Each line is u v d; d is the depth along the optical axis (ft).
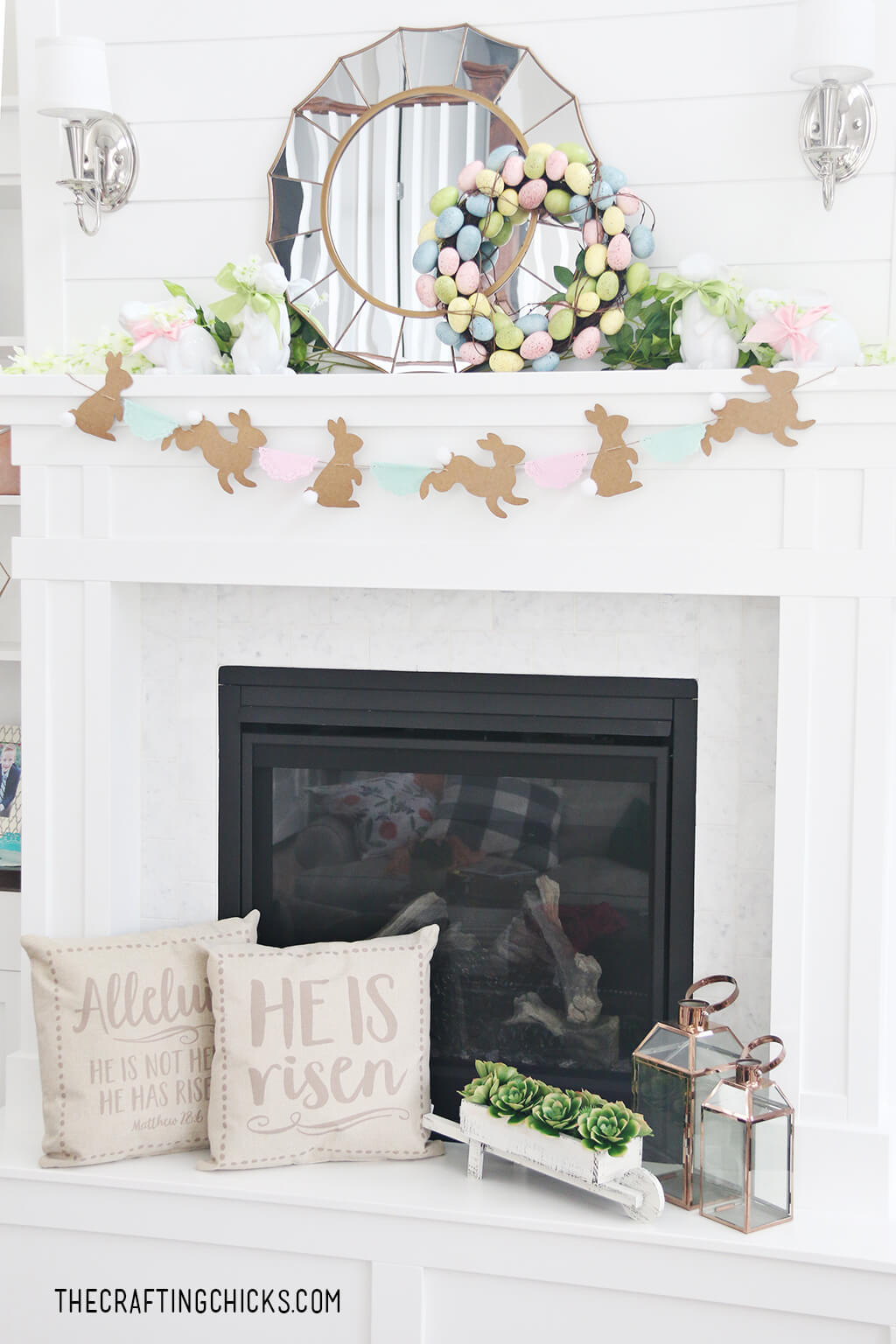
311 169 7.07
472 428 6.56
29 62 7.32
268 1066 6.56
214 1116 6.57
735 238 6.72
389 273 7.02
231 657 7.48
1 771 8.84
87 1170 6.59
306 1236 6.38
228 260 7.26
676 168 6.75
